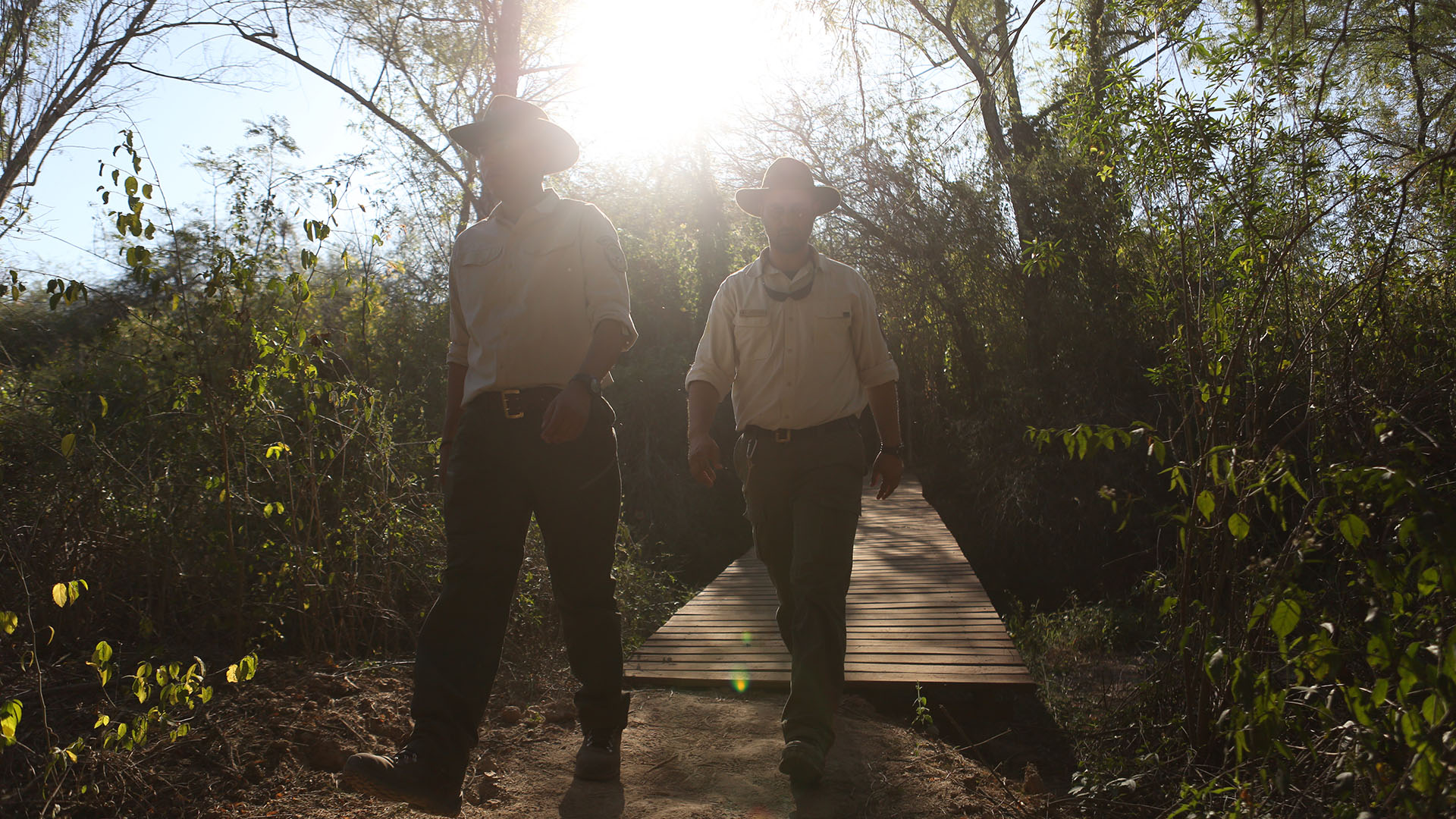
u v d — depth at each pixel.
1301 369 2.57
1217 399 2.62
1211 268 3.11
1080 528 11.83
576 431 2.28
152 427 4.12
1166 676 2.85
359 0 10.91
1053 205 12.23
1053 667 6.04
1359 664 2.25
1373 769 1.73
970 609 5.26
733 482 14.51
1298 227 2.82
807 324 2.91
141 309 4.23
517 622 4.22
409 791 2.04
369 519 4.25
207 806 2.50
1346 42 3.53
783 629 3.22
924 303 15.01
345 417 4.50
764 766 2.89
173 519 3.97
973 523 13.97
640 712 3.47
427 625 2.31
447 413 2.77
